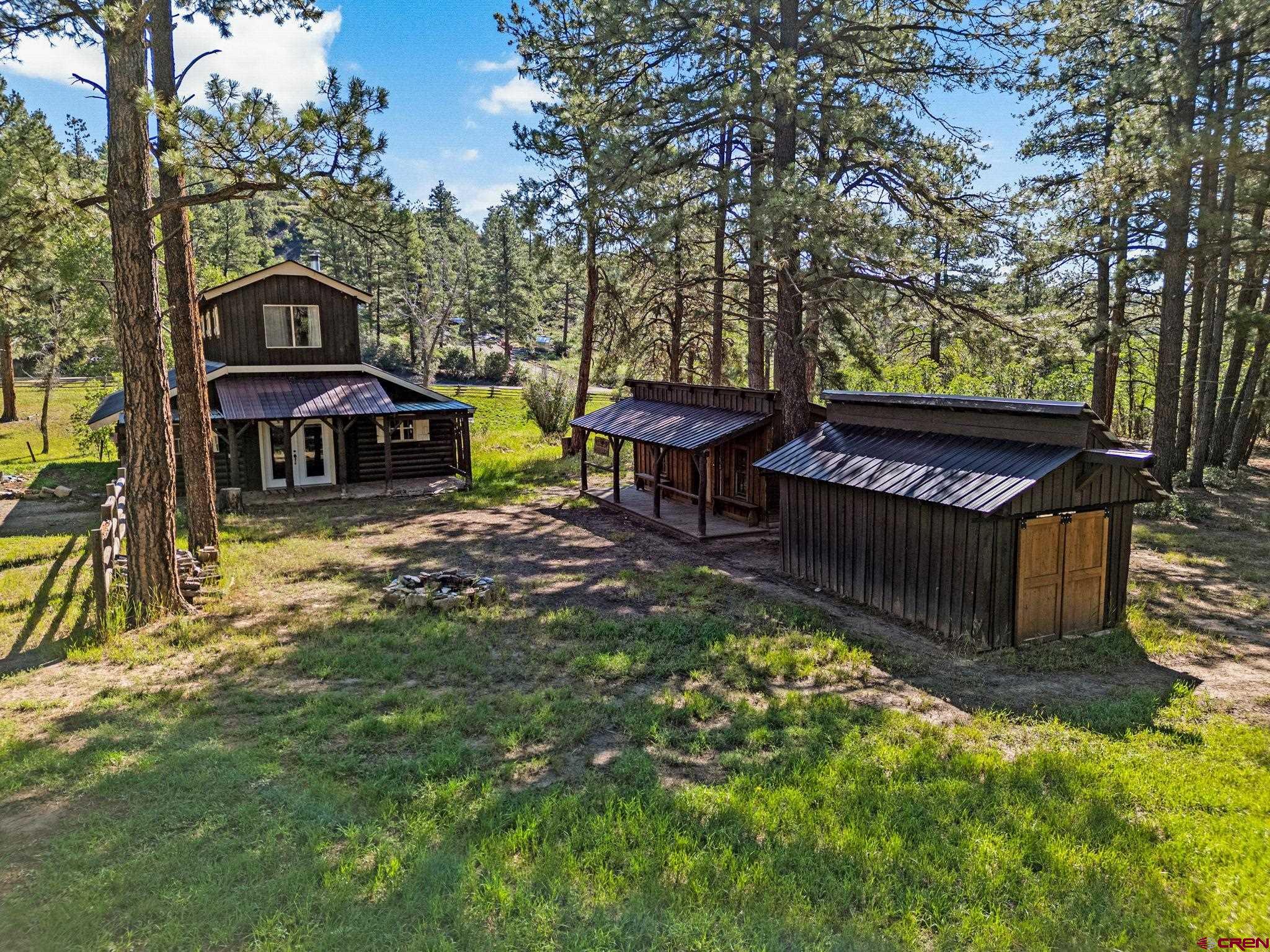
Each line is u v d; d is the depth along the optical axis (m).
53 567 13.11
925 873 4.96
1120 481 10.52
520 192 22.73
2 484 21.75
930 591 10.74
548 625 10.54
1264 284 20.22
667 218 15.94
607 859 5.00
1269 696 8.41
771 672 8.96
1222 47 18.39
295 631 10.09
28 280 20.66
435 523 18.09
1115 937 4.39
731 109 15.59
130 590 10.51
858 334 18.42
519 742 6.89
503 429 41.06
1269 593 12.49
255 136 9.24
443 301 70.06
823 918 4.46
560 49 21.86
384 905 4.33
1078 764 6.60
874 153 17.11
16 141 13.09
